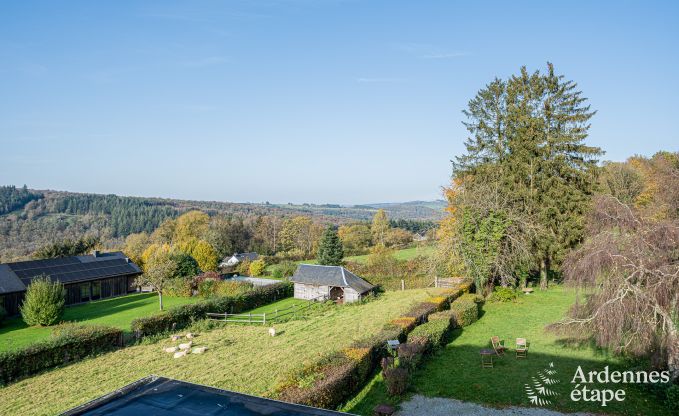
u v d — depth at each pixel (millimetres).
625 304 14844
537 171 36312
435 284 42656
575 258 18266
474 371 18828
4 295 35750
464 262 35656
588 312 16875
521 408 15086
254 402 9055
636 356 18438
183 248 63031
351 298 39750
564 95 36250
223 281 45281
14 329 31609
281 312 36281
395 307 34312
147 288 49625
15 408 17094
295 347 24203
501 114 39406
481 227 34219
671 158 43781
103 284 45656
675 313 14984
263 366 20844
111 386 19156
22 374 20719
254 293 39125
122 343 26078
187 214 98688
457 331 25625
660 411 14352
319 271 43062
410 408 15336
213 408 8766
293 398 12859
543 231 34250
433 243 45969
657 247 15250
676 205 23672
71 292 42188
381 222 105125
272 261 73000
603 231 17594
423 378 18188
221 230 91062
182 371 20797
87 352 23953
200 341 27219
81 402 17406
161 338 27969
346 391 15844
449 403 15672
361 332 26656
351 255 79562
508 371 18672
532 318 28016
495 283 36781
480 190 35906
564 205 34500
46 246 60281
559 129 36656
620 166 46531
